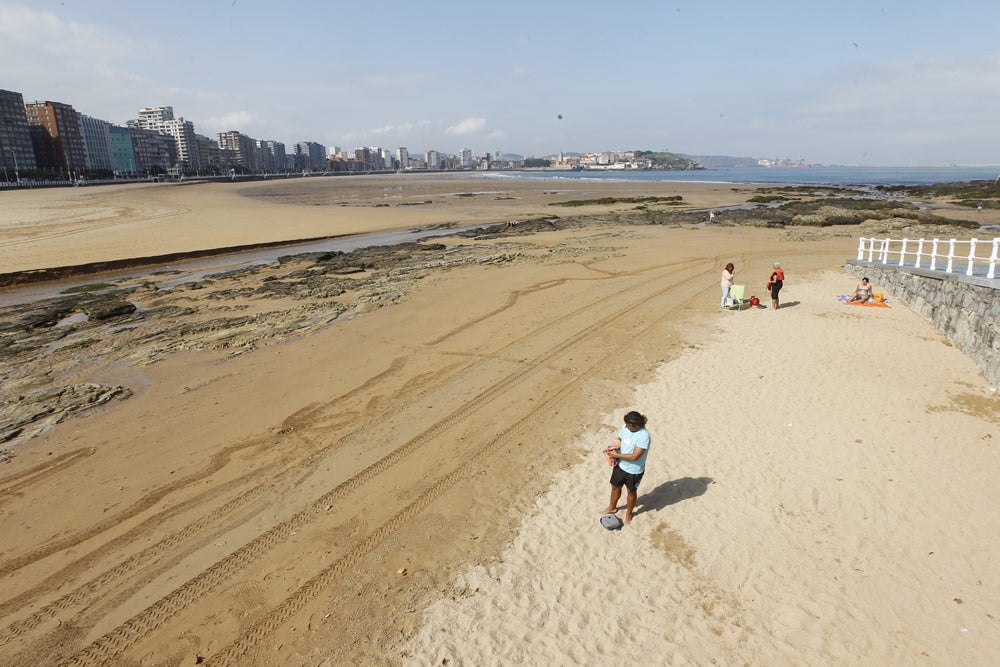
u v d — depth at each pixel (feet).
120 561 25.38
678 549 24.57
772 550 24.20
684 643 19.88
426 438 35.37
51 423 39.50
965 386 39.50
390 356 50.49
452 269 91.30
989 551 23.49
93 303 76.59
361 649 20.16
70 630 21.70
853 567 23.02
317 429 37.19
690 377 42.80
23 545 26.81
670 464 31.07
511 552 24.84
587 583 22.85
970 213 173.06
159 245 131.54
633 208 208.54
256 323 62.49
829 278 77.25
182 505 29.37
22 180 416.67
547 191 335.06
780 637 19.95
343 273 94.22
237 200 268.41
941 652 19.02
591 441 34.12
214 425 38.40
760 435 33.63
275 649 20.36
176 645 20.77
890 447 31.68
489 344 52.70
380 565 24.40
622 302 66.13
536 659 19.42
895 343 48.67
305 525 27.32
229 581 23.84
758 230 137.69
